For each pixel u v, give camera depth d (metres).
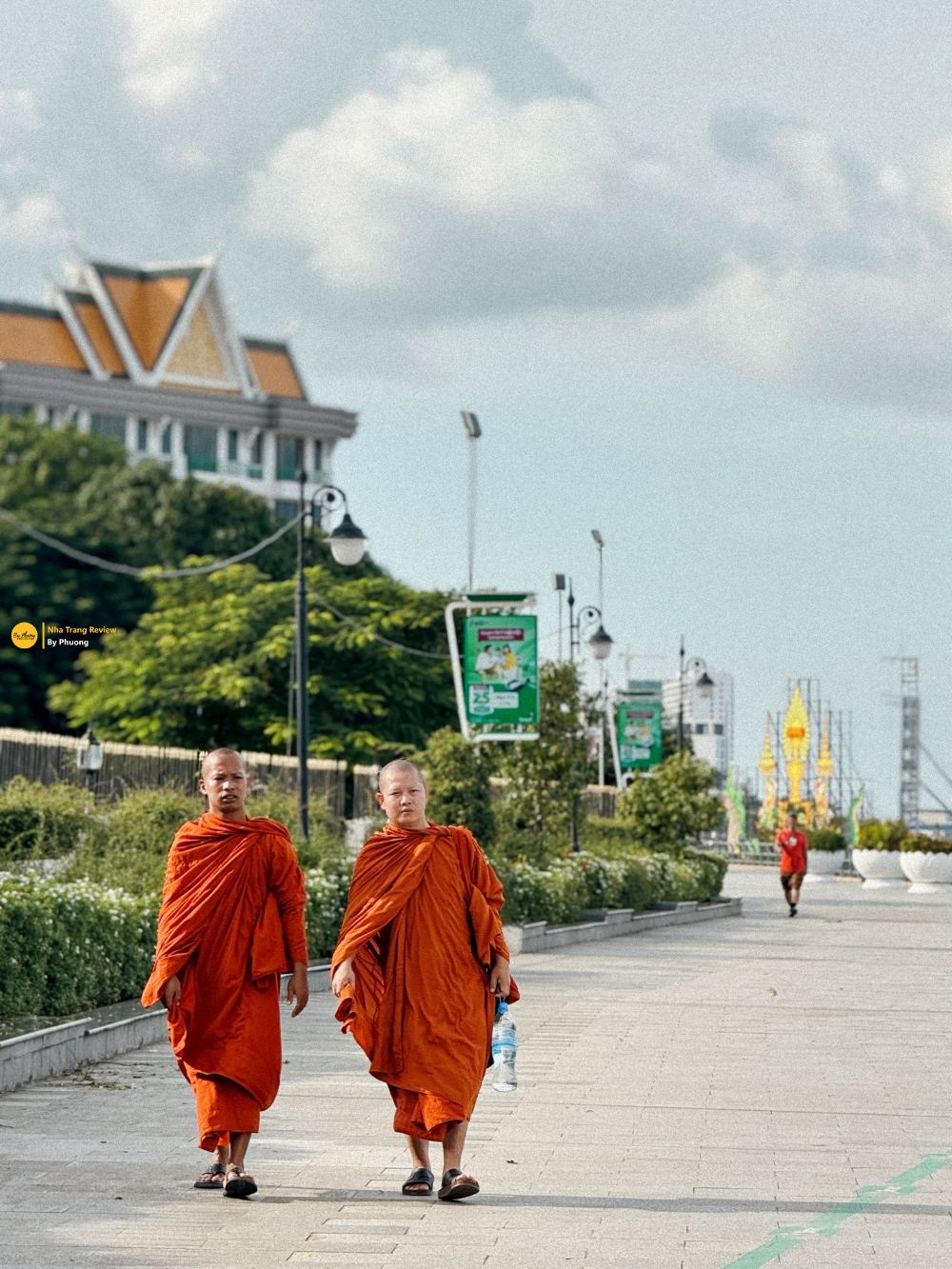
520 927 38.56
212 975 13.67
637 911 50.00
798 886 55.12
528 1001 28.44
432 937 13.55
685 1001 28.73
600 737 74.62
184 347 161.12
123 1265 11.51
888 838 74.94
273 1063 13.75
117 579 107.62
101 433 155.25
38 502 115.81
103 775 50.19
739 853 105.19
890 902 64.62
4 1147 15.55
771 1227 12.66
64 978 22.16
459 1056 13.43
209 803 14.29
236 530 105.62
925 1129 16.94
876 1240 12.24
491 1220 12.85
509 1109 18.08
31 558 106.50
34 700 103.62
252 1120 13.66
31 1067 19.25
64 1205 13.27
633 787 57.69
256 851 13.87
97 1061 21.00
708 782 57.81
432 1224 12.71
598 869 46.62
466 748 44.53
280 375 167.50
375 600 94.50
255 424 160.62
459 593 95.12
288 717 87.75
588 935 42.91
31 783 46.09
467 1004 13.56
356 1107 18.02
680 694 81.00
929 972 34.78
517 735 48.25
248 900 13.79
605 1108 18.12
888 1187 14.14
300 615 42.94
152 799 38.56
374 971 13.55
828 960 37.66
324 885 32.75
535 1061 21.72
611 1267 11.49
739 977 33.22
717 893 58.84
